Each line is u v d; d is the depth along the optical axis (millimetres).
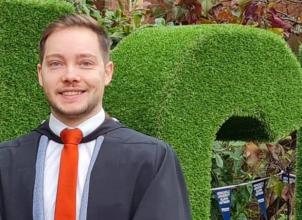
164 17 3959
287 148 4215
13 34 2553
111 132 2027
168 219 1931
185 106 2729
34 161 1976
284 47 3021
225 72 2828
